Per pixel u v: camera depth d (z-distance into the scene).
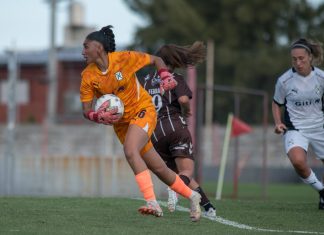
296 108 23.02
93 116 17.34
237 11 116.50
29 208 21.66
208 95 78.88
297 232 18.09
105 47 17.14
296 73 22.77
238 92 42.41
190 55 21.56
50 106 71.62
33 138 72.88
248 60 110.19
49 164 42.00
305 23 119.44
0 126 71.94
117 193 40.91
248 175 65.62
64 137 71.75
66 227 18.00
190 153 21.64
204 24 117.56
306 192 53.47
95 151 70.44
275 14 117.69
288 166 69.44
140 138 17.25
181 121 21.66
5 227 17.88
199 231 17.81
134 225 18.61
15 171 42.22
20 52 107.44
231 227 18.83
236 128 44.09
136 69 17.52
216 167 64.31
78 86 70.75
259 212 22.17
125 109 17.67
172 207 21.33
